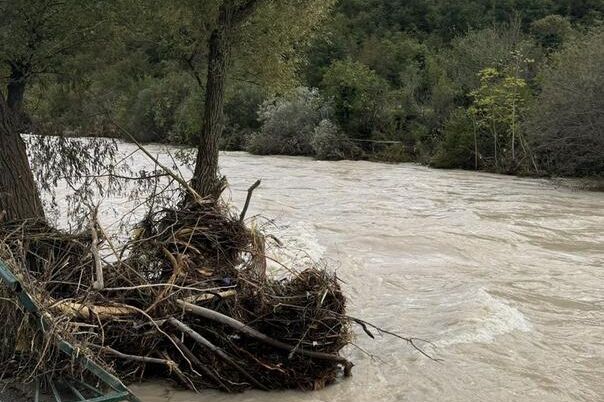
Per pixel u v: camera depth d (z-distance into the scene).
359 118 36.16
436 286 9.66
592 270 10.91
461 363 6.69
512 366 6.70
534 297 9.24
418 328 7.68
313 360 5.89
